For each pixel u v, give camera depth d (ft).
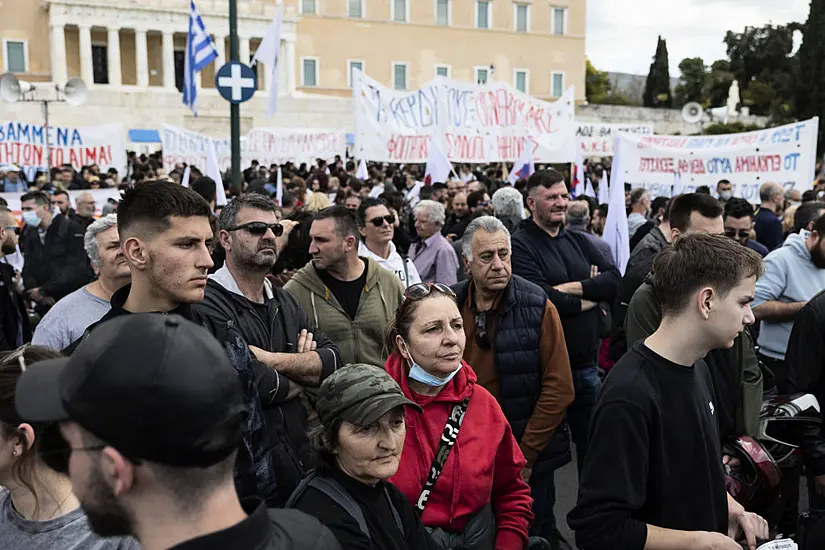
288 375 9.77
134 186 8.27
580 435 15.38
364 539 6.64
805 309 12.31
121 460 3.42
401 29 171.53
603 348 20.61
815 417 11.27
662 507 7.53
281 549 3.86
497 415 9.24
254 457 8.27
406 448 8.75
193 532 3.57
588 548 7.36
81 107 136.77
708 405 7.91
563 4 184.96
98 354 3.46
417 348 8.85
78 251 23.77
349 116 153.99
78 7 142.10
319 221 12.66
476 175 57.52
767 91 194.49
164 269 8.18
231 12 32.04
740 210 18.08
